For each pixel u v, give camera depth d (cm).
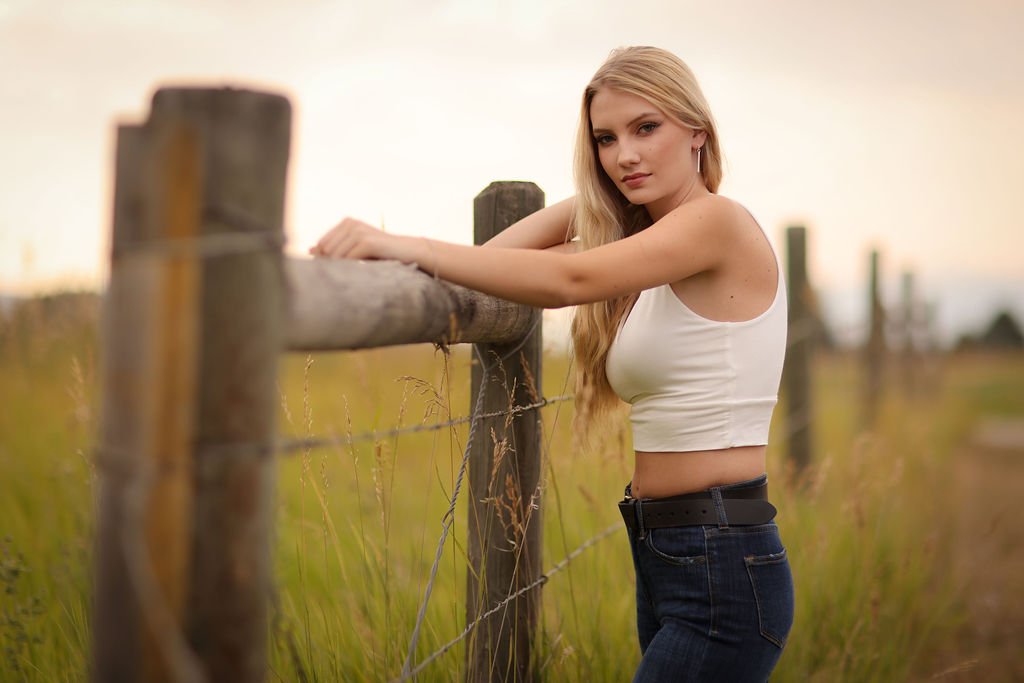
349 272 142
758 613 184
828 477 505
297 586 299
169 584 104
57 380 427
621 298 213
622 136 202
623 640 289
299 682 209
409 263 166
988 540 506
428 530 351
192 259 103
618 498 354
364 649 234
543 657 240
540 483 236
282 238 115
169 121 101
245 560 114
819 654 330
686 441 192
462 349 262
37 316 440
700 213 187
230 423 112
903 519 459
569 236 236
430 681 231
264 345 114
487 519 224
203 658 112
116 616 105
